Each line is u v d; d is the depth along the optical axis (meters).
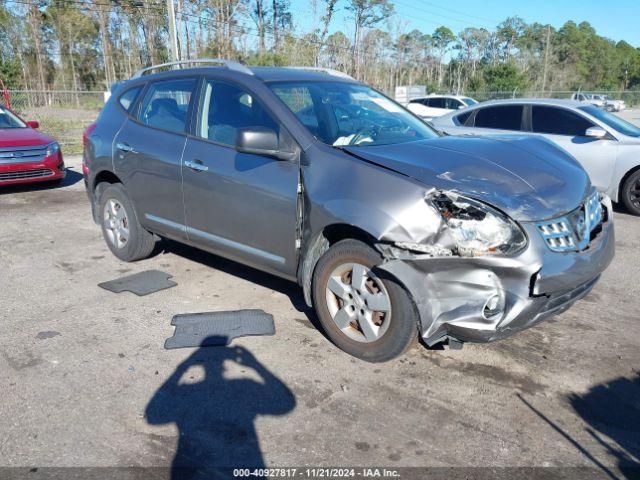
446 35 82.81
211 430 2.86
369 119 4.30
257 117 3.98
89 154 5.41
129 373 3.40
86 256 5.68
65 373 3.40
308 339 3.83
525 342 3.81
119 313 4.27
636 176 7.38
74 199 8.50
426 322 3.10
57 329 4.00
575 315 4.26
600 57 90.75
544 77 57.00
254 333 3.91
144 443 2.76
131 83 5.27
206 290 4.73
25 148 8.73
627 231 6.75
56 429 2.86
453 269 3.02
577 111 7.84
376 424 2.91
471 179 3.20
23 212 7.62
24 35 45.81
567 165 3.76
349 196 3.32
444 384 3.28
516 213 3.03
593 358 3.60
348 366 3.48
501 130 8.34
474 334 3.06
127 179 4.98
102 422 2.92
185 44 28.56
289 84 4.20
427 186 3.13
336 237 3.64
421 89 33.28
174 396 3.16
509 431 2.86
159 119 4.78
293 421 2.93
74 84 46.50
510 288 2.97
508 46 78.50
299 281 3.84
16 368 3.46
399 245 3.10
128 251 5.27
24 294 4.66
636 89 85.62
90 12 46.34
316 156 3.59
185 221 4.53
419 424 2.91
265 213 3.83
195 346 3.73
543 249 3.02
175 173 4.45
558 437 2.81
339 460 2.64
